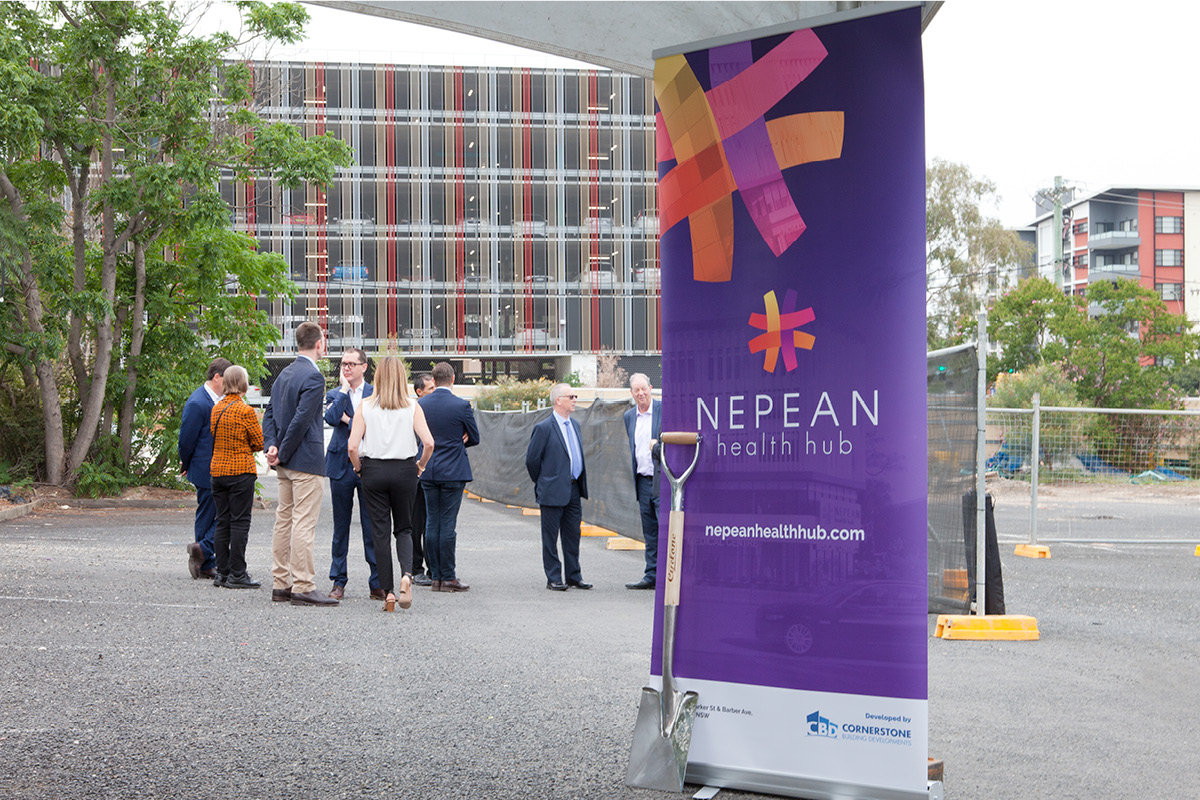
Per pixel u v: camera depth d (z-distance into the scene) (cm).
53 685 595
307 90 7019
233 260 2366
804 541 434
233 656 683
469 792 428
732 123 445
